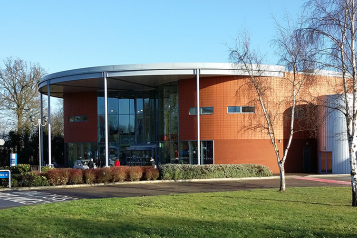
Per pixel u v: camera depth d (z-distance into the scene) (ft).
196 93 100.48
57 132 182.39
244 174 87.66
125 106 128.67
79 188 66.95
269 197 51.11
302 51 49.52
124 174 76.95
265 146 99.45
